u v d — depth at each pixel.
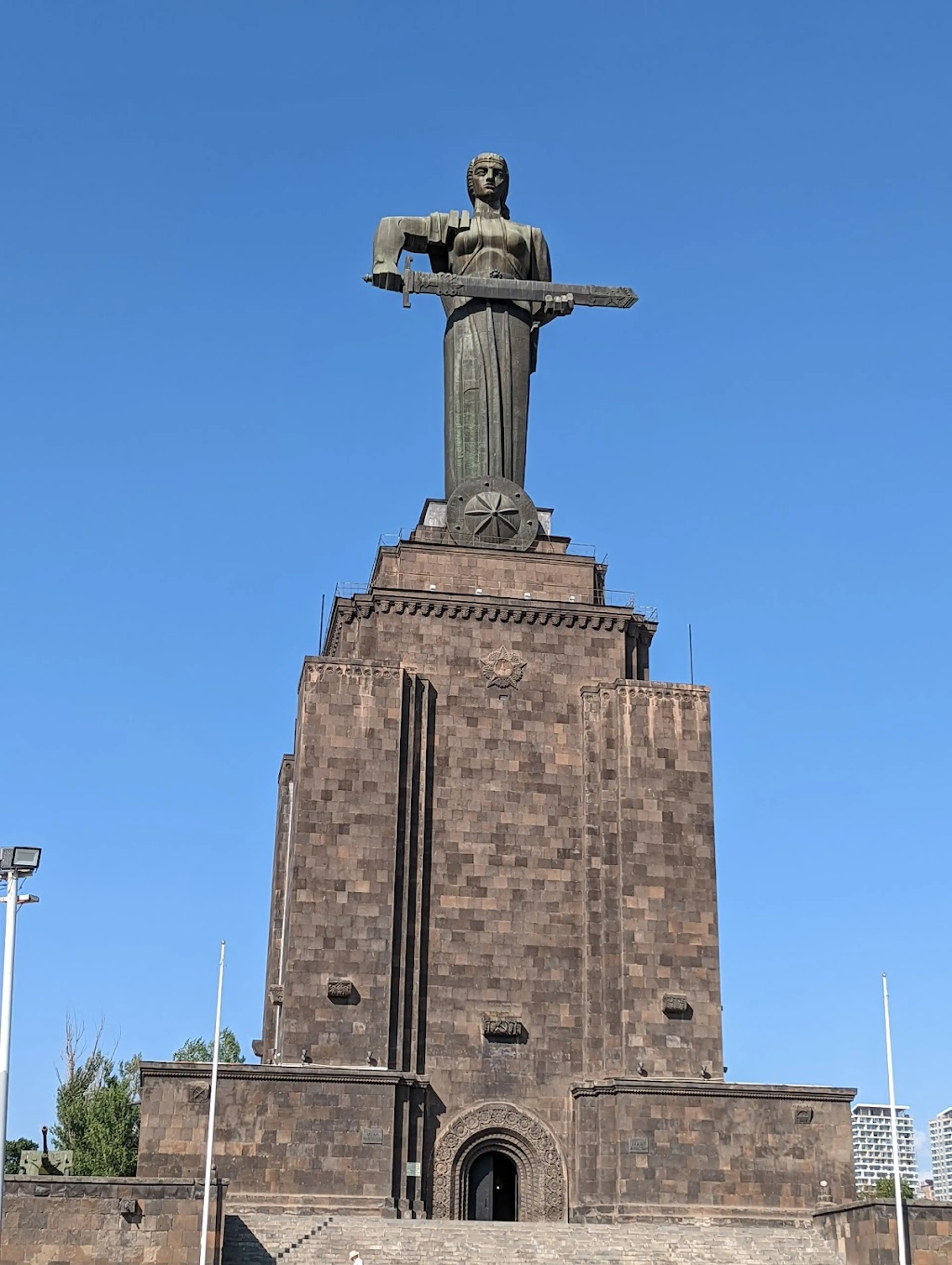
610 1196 69.88
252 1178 67.25
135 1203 55.00
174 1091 67.88
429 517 88.06
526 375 88.25
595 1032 74.06
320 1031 71.38
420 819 76.62
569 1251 60.41
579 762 79.38
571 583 84.38
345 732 76.50
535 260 89.31
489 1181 72.62
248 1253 58.06
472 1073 73.12
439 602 81.06
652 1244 61.69
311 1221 62.00
